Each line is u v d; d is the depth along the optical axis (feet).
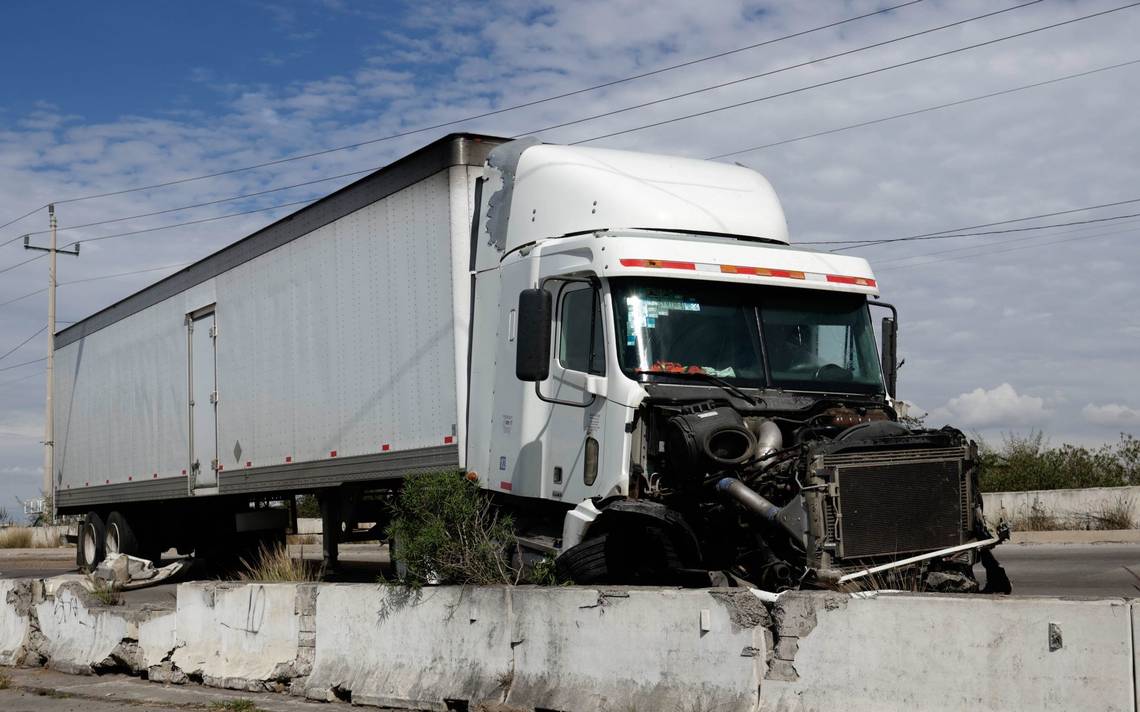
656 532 26.09
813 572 23.21
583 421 28.48
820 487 23.41
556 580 26.86
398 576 27.91
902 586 23.71
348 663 26.96
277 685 28.17
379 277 39.58
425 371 36.88
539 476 30.12
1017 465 78.43
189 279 54.65
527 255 31.78
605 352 27.94
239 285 49.73
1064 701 16.97
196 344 54.08
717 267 28.60
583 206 31.24
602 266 28.22
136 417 60.85
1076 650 16.97
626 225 30.48
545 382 30.25
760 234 32.01
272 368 46.83
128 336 62.08
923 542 24.26
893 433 24.95
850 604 19.10
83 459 68.74
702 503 26.23
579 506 27.30
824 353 29.55
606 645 22.11
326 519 43.88
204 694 28.50
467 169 35.81
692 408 26.71
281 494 53.52
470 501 27.48
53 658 34.42
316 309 43.57
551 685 22.94
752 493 24.68
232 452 50.14
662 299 28.27
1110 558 50.14
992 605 17.75
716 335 28.40
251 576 42.80
